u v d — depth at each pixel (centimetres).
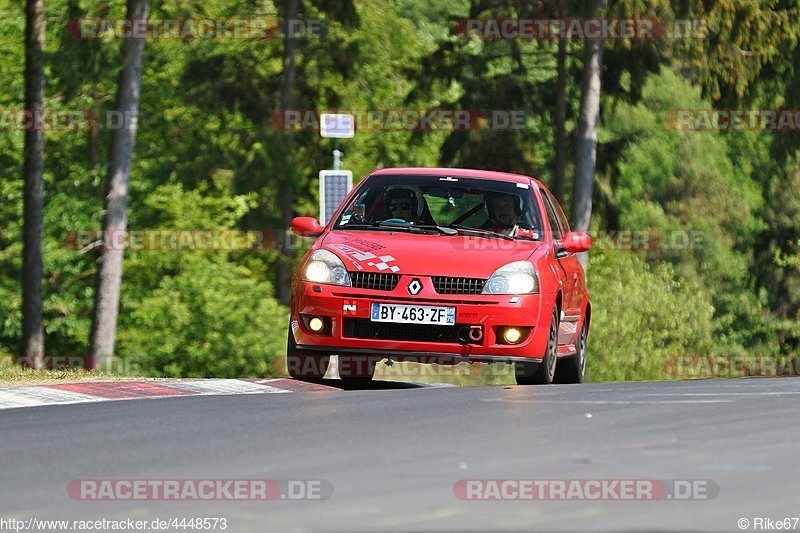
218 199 13412
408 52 15388
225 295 12625
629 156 12750
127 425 2667
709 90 11394
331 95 14112
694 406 2995
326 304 3850
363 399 3170
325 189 6053
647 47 11644
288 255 14000
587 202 12281
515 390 3425
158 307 12262
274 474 2083
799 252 16338
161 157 13250
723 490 1972
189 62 13238
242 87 13275
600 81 12206
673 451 2322
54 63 9900
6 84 13225
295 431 2569
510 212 4166
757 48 11250
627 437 2494
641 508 1847
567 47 13525
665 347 15162
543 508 1838
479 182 4278
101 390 3397
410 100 13075
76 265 12656
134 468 2150
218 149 13250
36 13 10100
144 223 13288
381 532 1683
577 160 12269
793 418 2777
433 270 3828
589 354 13962
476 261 3875
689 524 1752
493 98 12988
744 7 11169
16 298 12500
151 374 12231
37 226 10288
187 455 2280
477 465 2169
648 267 15312
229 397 3250
